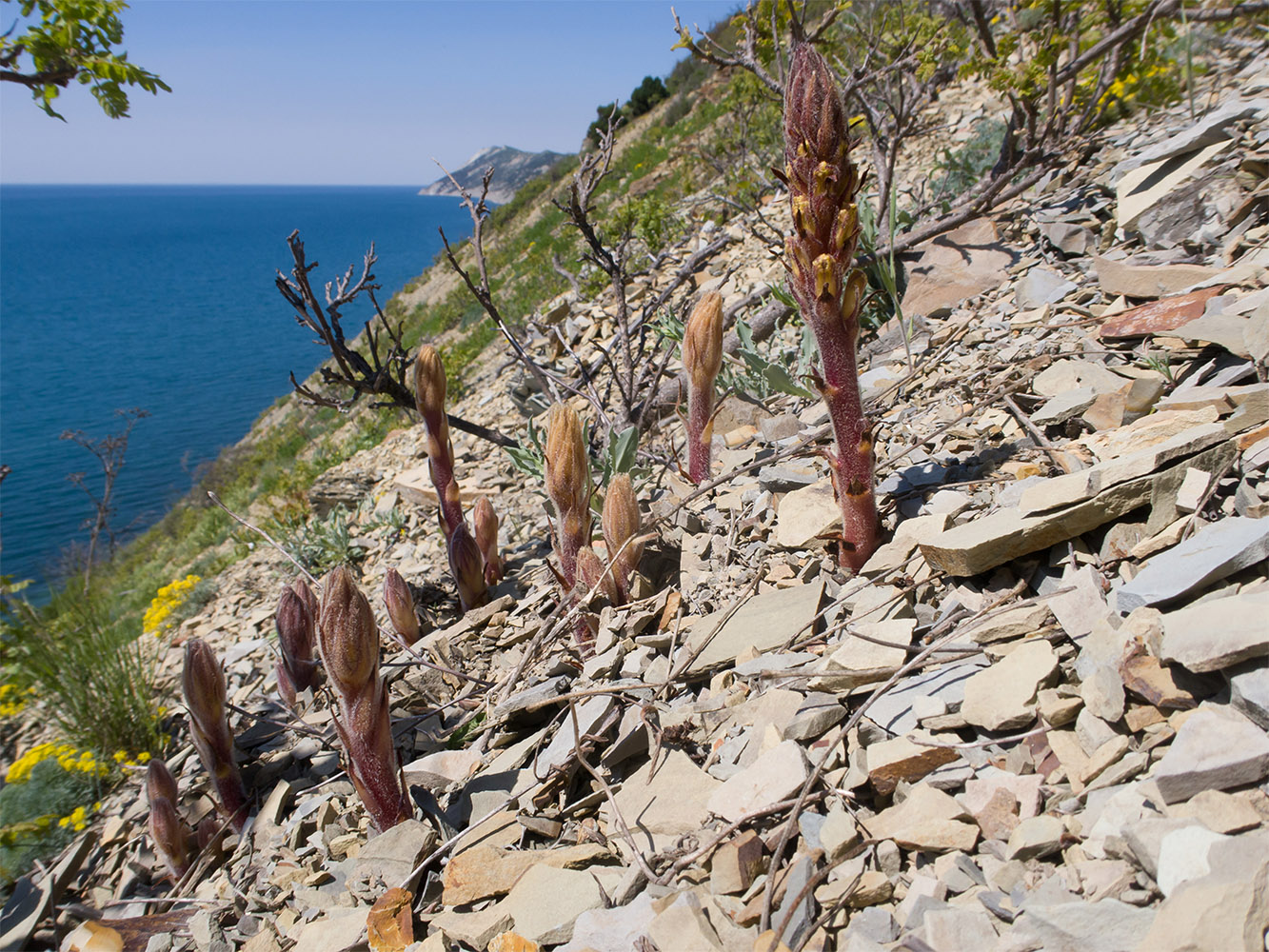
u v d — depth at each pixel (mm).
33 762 4395
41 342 92000
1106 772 1652
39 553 20938
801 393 4211
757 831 1907
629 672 2750
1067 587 2133
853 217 2311
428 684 3484
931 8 7875
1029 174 5426
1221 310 3096
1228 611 1692
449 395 10039
